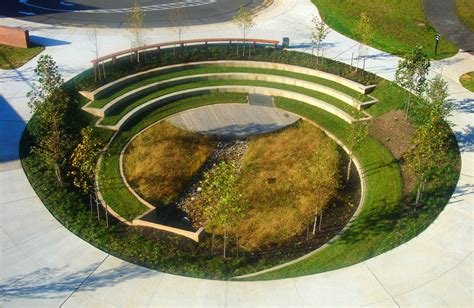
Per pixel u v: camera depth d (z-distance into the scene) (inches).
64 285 584.4
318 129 930.1
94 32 1204.5
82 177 716.7
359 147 858.1
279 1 1430.9
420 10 1304.1
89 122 908.6
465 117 892.6
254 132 921.5
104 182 776.3
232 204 628.4
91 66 1053.8
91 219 692.1
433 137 740.0
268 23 1278.3
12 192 730.2
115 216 709.3
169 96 1004.6
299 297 572.7
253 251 661.3
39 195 727.1
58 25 1267.2
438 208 696.4
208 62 1095.0
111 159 832.3
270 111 987.3
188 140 896.3
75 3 1429.6
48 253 630.5
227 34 1220.5
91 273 602.5
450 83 995.3
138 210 723.4
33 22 1280.8
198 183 807.1
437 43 1090.7
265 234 690.2
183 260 629.6
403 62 883.4
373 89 992.2
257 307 558.9
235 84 1053.2
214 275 607.2
